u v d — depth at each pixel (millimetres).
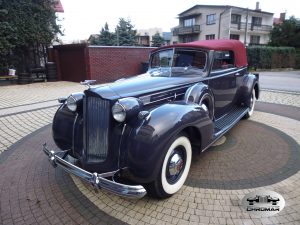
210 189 2977
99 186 2365
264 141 4410
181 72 4047
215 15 36719
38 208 2707
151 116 2561
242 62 5316
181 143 2791
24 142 4527
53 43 15750
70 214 2609
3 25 12281
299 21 31438
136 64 14047
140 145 2396
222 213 2564
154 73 4102
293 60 26969
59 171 3484
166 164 2617
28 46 14055
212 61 4035
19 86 11750
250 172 3346
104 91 2695
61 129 3221
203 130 3010
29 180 3256
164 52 4426
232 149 4078
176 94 3404
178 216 2541
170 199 2816
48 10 14188
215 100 4293
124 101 2529
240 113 5156
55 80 13773
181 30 41625
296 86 11641
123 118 2484
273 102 7770
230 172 3355
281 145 4223
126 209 2668
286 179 3154
